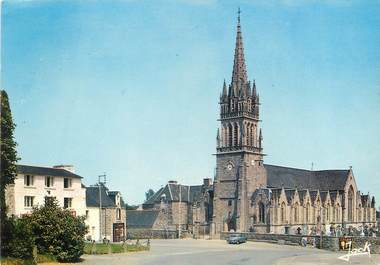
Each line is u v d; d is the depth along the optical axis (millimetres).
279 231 147750
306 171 182875
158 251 86688
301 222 158500
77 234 65562
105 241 101688
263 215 148000
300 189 167250
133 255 76375
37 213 65062
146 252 83688
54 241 63812
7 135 63125
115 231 124875
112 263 63312
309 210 163000
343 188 178625
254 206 149500
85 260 67062
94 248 78875
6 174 63000
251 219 149375
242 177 151750
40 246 63906
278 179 165625
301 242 108375
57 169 109438
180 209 169875
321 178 184000
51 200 67938
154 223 158750
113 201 127062
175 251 86812
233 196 153125
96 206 120875
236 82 158500
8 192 95938
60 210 66062
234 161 154375
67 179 109562
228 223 153125
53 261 62969
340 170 182750
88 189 124688
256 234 122188
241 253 83250
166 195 171500
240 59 160625
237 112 155875
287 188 162750
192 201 173500
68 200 109250
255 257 74375
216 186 155875
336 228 157750
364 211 188000
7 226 58406
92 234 118875
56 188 106438
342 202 178125
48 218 64438
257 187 154250
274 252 86688
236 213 151250
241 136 154250
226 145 156625
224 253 82812
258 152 156875
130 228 153250
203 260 68438
